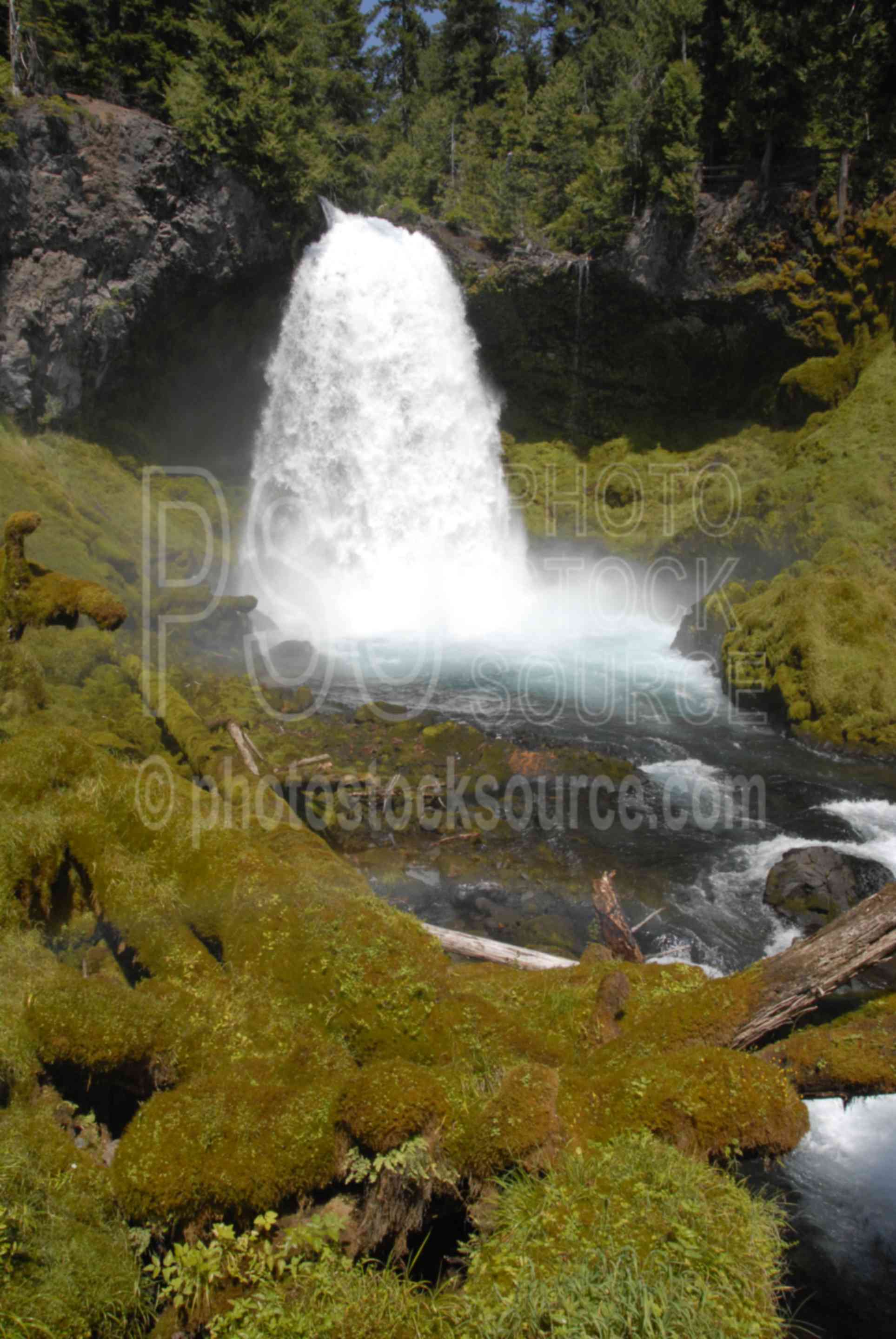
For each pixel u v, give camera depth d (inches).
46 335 738.2
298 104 941.2
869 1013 211.8
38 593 369.7
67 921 256.5
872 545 690.2
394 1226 172.1
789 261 925.8
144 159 774.5
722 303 961.5
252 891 240.5
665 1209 161.2
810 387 911.7
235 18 889.5
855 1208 215.3
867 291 889.5
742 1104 181.3
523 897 353.1
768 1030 207.8
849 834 419.5
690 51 1009.5
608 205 969.5
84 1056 193.3
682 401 1047.6
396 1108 170.6
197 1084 185.0
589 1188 165.0
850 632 573.3
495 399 1085.8
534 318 1026.7
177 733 429.1
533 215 1111.6
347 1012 207.8
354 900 243.1
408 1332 147.5
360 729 530.9
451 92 1433.3
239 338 911.0
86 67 867.4
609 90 1168.2
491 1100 179.9
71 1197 164.6
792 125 924.0
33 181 713.6
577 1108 185.6
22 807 261.1
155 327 834.8
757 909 349.4
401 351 964.6
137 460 834.8
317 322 931.3
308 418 945.5
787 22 885.2
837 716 534.3
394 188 1238.3
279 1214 169.3
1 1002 203.5
